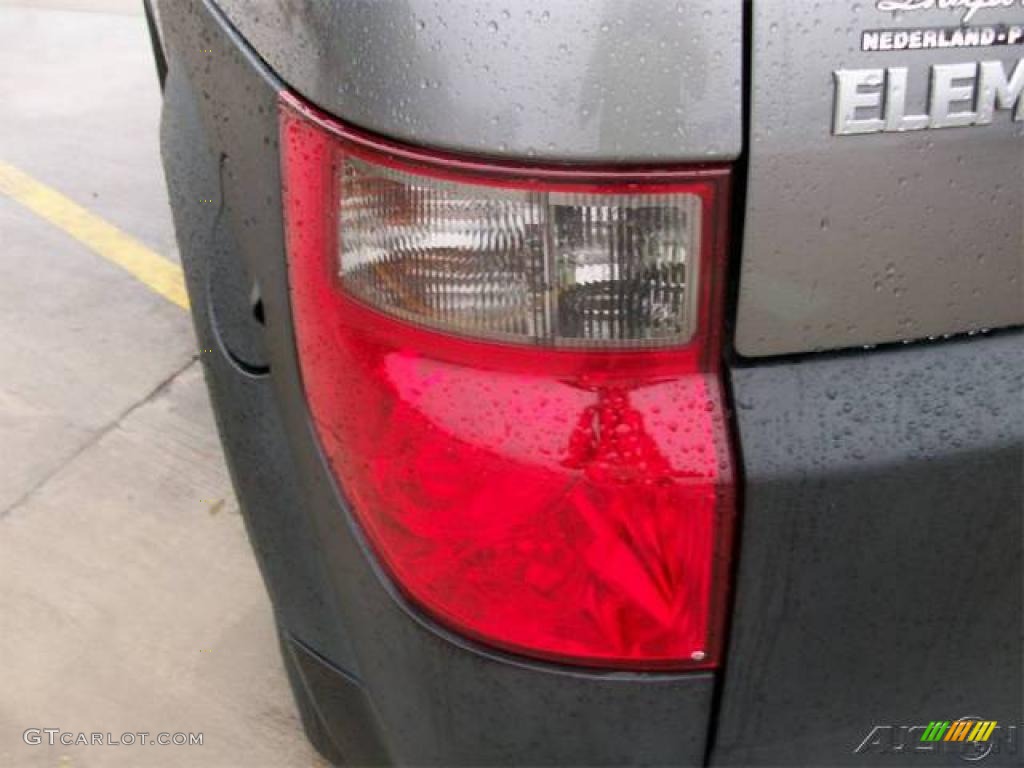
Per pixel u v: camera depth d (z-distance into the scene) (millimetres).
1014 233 1014
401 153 979
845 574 1066
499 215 963
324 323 1114
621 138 925
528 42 923
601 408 1004
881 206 968
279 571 1464
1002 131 975
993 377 1043
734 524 1023
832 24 920
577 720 1152
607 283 967
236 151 1303
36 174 4082
